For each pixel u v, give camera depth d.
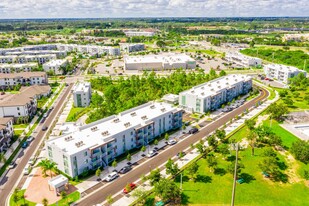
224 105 195.88
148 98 197.75
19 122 168.50
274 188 104.69
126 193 101.88
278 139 131.38
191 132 151.62
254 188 104.44
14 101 173.50
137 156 128.38
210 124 164.00
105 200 98.12
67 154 106.94
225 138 143.62
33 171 117.06
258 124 161.62
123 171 114.88
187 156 128.12
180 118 158.38
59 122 169.25
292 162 121.38
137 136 132.88
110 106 173.12
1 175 114.44
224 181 108.75
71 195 100.81
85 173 111.25
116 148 124.69
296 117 171.50
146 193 98.88
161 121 146.75
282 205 96.12
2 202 97.88
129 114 143.75
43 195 101.25
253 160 123.62
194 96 180.75
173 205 95.25
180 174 113.38
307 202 97.56
